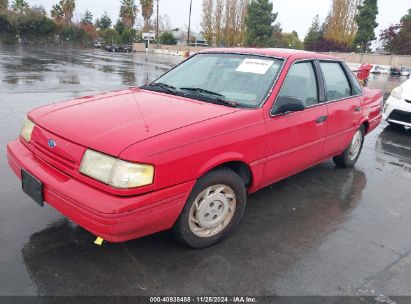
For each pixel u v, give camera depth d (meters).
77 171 2.52
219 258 2.92
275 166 3.47
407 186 4.75
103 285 2.54
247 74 3.62
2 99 8.33
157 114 2.91
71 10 66.06
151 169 2.42
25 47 44.44
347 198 4.23
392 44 46.28
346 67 4.73
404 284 2.78
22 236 3.02
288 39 60.97
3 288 2.45
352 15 53.56
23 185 2.93
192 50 46.91
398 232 3.55
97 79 13.49
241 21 53.59
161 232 3.21
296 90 3.68
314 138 3.90
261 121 3.19
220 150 2.83
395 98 7.57
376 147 6.52
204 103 3.27
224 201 3.04
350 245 3.26
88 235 3.09
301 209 3.87
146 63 24.94
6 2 56.94
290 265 2.90
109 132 2.57
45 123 2.89
